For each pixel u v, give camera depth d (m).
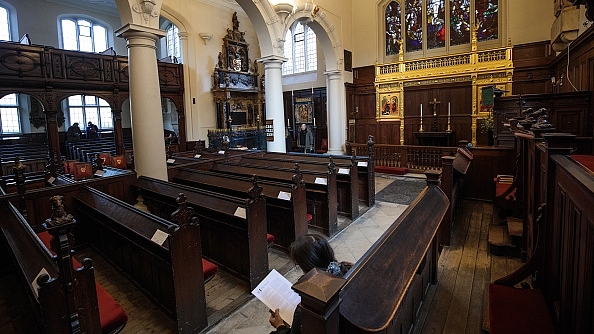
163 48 16.22
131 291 3.61
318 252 1.61
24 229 3.10
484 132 10.32
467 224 5.09
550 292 2.37
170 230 2.76
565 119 5.96
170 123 17.95
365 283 1.51
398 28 12.24
